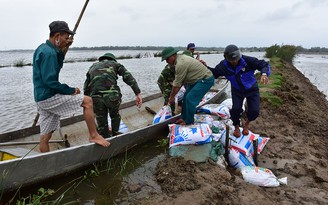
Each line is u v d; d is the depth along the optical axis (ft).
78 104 14.57
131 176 15.24
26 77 72.49
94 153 15.28
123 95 46.29
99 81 17.20
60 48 14.23
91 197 13.23
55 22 13.87
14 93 48.19
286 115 26.96
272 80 43.88
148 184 14.46
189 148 17.13
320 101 42.65
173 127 19.16
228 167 16.52
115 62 18.34
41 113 14.58
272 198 13.29
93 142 15.17
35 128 18.42
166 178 14.47
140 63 138.51
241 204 12.49
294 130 22.81
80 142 20.26
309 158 17.71
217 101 34.63
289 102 32.01
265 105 28.76
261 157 17.62
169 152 17.61
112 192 13.66
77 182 14.35
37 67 13.64
